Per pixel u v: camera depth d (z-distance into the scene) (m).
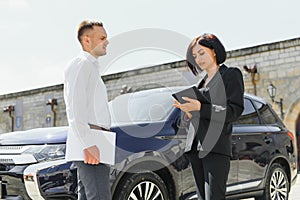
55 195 4.05
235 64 18.03
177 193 4.60
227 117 3.00
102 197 3.24
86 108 3.20
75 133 3.17
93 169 3.24
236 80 3.08
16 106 26.30
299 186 10.08
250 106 6.06
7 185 4.34
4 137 4.75
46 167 4.11
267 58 17.17
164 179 4.67
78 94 3.17
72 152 3.25
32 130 4.82
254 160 5.62
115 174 4.15
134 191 4.33
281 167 6.20
